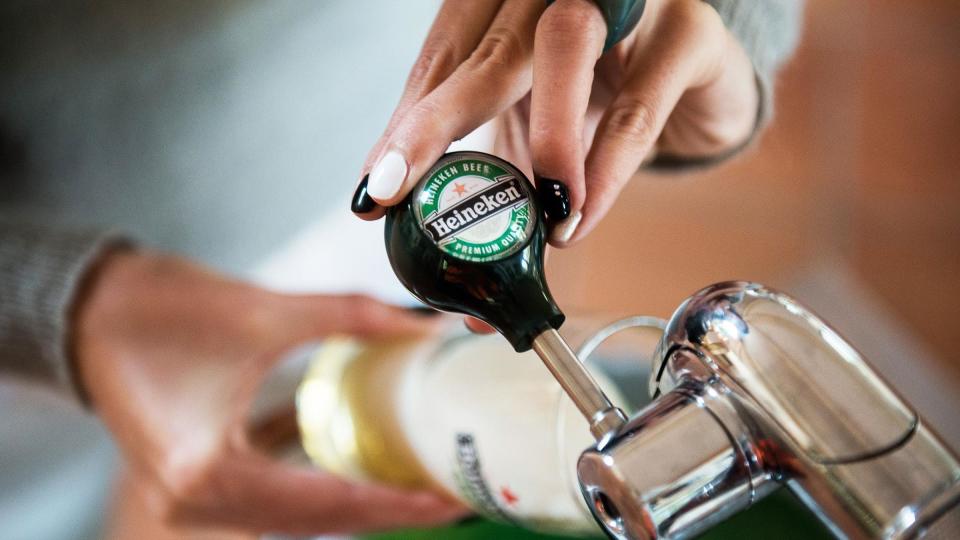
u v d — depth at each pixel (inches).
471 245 13.0
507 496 19.3
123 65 32.5
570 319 19.3
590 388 12.6
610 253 41.9
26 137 32.9
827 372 11.2
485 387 19.7
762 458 11.4
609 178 14.4
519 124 16.7
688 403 11.5
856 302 45.7
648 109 15.0
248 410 27.5
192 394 28.2
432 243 12.9
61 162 33.6
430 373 21.5
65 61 31.9
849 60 56.3
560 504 18.7
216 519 29.4
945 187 50.3
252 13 33.4
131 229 35.6
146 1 31.8
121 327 28.8
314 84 35.9
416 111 13.2
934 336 44.8
